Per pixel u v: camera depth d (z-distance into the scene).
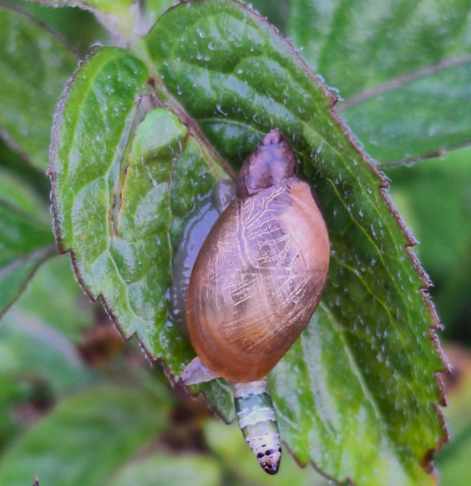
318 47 0.15
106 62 0.13
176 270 0.13
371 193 0.13
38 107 0.14
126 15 0.13
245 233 0.13
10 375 0.16
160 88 0.13
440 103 0.14
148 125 0.13
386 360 0.13
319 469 0.14
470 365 0.16
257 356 0.13
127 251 0.13
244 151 0.13
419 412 0.13
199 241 0.13
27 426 0.16
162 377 0.15
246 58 0.13
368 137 0.14
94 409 0.15
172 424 0.15
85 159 0.13
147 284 0.13
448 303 0.17
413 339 0.13
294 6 0.14
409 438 0.13
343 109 0.14
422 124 0.14
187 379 0.13
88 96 0.13
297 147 0.13
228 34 0.13
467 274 0.17
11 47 0.14
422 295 0.13
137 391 0.15
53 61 0.14
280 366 0.14
